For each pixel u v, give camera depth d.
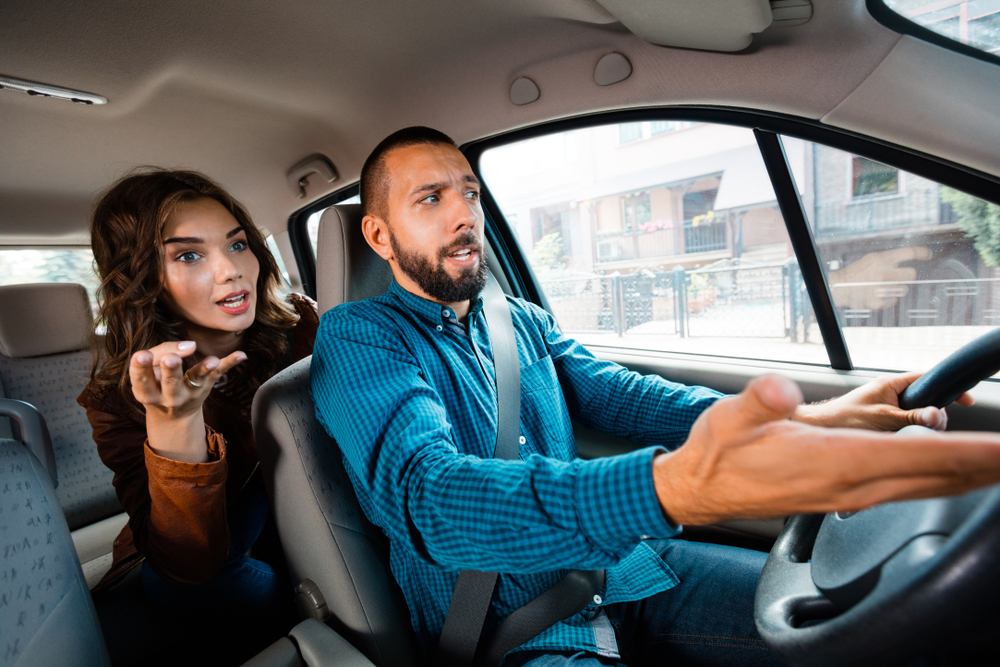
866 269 2.71
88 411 1.08
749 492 0.40
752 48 1.25
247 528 1.21
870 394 0.81
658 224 7.59
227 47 1.52
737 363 1.62
